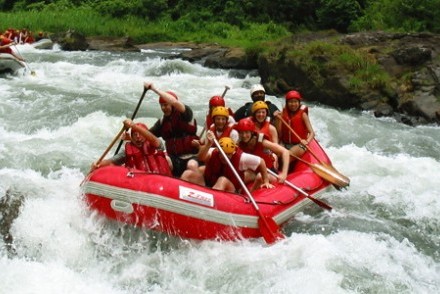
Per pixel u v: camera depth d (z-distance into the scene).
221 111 5.55
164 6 31.02
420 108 10.81
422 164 7.83
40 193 5.82
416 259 5.00
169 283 4.51
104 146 7.94
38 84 12.70
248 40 27.23
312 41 15.14
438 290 4.46
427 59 12.32
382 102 11.45
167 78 14.98
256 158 5.36
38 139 7.98
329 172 6.38
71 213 5.30
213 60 17.50
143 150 5.45
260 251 4.85
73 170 6.92
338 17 27.50
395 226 5.74
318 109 11.02
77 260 4.82
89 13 30.23
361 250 5.04
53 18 28.12
